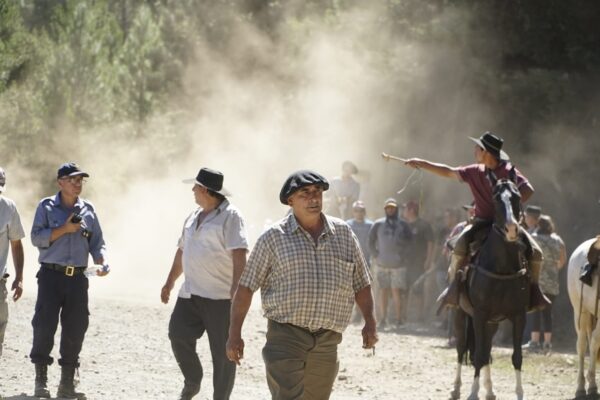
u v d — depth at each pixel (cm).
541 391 3216
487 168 2812
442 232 5147
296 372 1717
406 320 5144
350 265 1745
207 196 2316
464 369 3656
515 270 2766
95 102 7069
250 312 4784
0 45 6306
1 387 2628
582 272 3119
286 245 1722
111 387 2728
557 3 6650
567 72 6575
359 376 3341
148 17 8900
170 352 3441
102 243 2577
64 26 7231
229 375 2294
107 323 3984
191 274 2312
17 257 2555
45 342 2461
